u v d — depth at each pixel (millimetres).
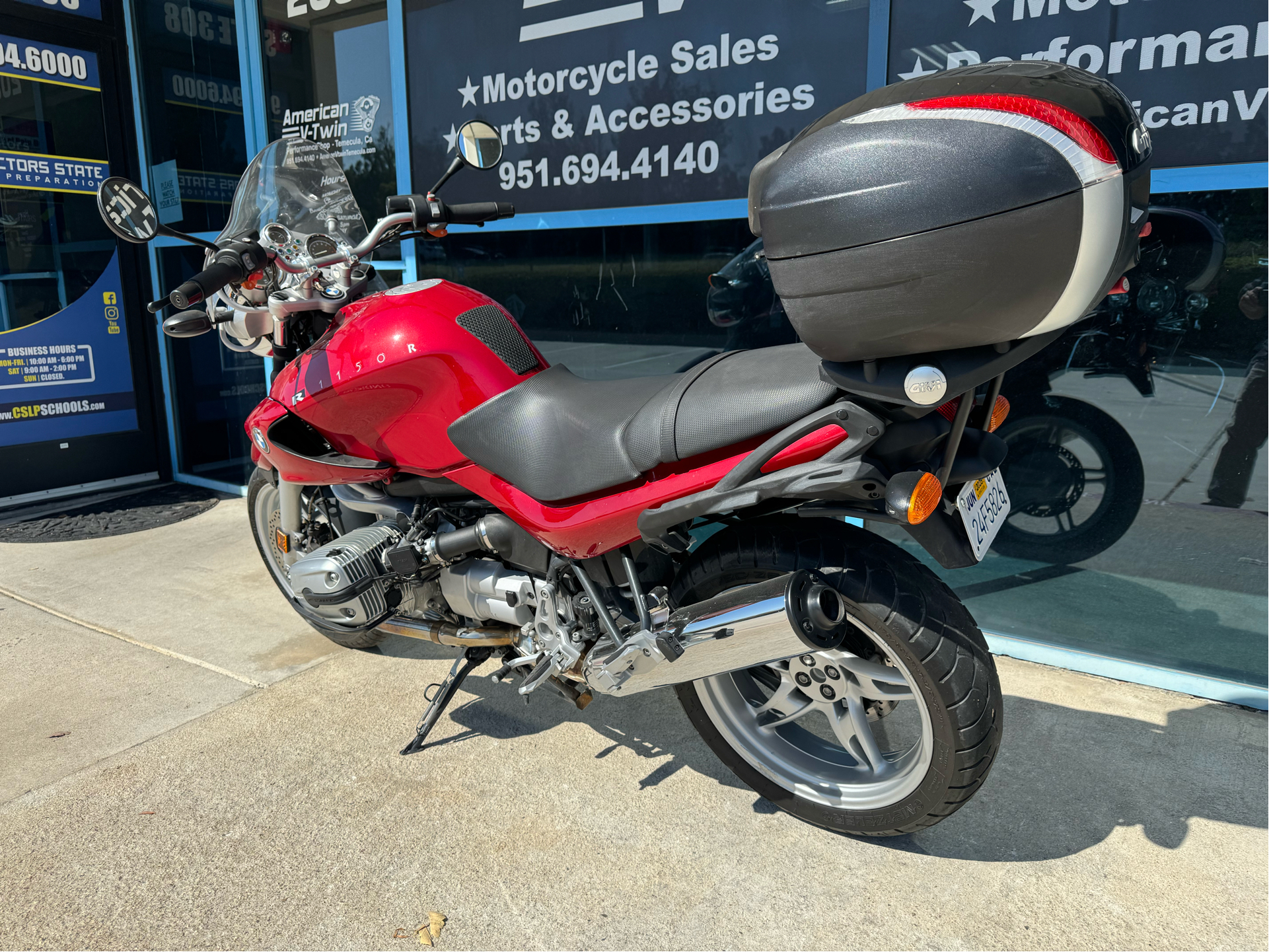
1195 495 2596
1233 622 2594
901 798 1868
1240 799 2123
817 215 1370
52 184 4875
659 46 3168
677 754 2369
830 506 1701
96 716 2594
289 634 3172
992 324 1319
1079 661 2787
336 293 2432
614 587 2008
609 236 3432
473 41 3639
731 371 1765
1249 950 1664
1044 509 2832
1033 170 1229
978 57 2637
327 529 2729
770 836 2023
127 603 3488
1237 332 2455
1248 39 2283
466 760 2348
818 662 1937
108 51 5016
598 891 1851
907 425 1531
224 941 1723
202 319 2348
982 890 1836
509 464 1963
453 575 2199
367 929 1751
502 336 2125
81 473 5156
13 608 3447
